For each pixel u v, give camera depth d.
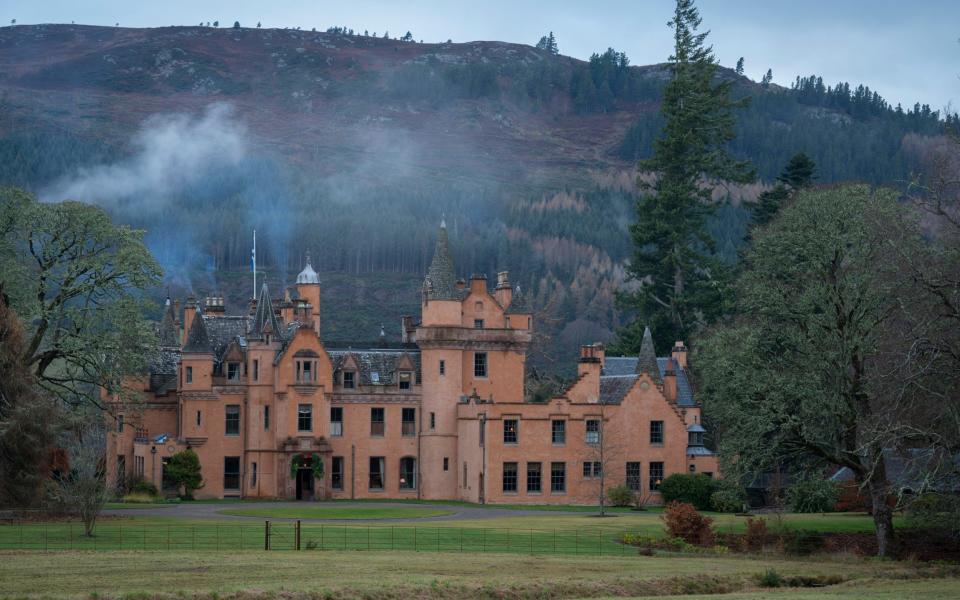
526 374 161.62
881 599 55.41
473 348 117.81
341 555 65.44
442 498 115.56
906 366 71.12
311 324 114.50
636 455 113.00
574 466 112.25
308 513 92.88
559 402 112.50
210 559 61.84
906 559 72.50
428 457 115.94
